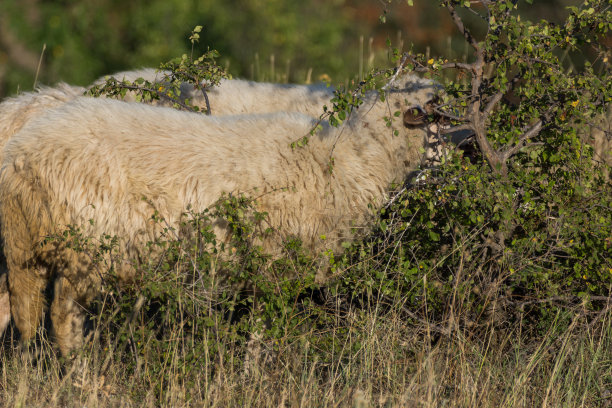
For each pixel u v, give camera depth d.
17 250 18.14
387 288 17.31
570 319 17.50
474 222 16.75
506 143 17.22
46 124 17.81
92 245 17.31
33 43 46.75
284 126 18.48
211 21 47.56
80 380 16.80
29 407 15.64
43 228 17.69
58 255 17.75
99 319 16.98
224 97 23.23
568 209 17.28
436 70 17.00
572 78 17.03
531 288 17.66
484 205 16.73
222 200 17.19
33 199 17.66
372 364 16.19
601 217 17.25
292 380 16.06
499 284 17.05
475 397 15.55
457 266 17.70
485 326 17.55
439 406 15.55
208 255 16.75
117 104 18.52
